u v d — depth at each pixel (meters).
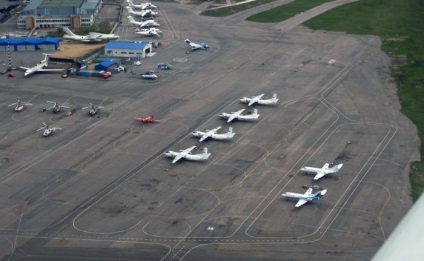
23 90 144.25
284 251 74.94
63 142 113.25
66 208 87.81
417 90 141.38
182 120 124.31
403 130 117.75
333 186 93.75
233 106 132.50
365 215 84.50
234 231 80.06
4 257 75.00
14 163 104.00
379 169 100.12
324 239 77.94
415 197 90.06
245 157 105.62
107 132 118.00
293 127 119.94
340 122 122.38
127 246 76.88
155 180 96.81
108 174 99.19
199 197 90.62
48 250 76.38
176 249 75.81
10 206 88.56
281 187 93.56
